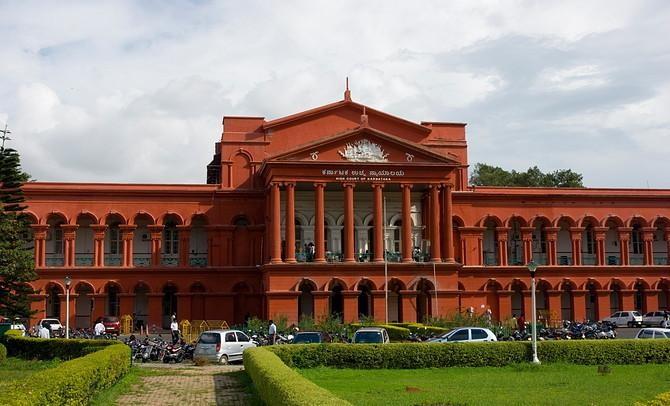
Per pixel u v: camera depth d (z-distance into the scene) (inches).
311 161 2229.3
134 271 2396.7
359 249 2417.6
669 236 2704.2
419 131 2573.8
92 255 2450.8
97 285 2378.2
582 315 2581.2
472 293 2524.6
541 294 2630.4
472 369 1213.7
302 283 2191.2
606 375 1111.6
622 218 2672.2
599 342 1278.3
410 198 2327.8
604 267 2608.3
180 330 2175.2
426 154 2287.2
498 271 2551.7
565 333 1712.6
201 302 2425.0
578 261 2628.0
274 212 2218.3
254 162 2490.2
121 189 2426.2
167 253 2501.2
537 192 2625.5
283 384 714.2
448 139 2608.3
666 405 574.2
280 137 2513.5
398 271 2225.6
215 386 1080.2
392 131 2549.2
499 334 1724.9
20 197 1956.2
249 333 1941.4
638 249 2760.8
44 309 2331.4
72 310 2358.5
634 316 2476.6
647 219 2687.0
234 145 2495.1
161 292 2411.4
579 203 2655.0
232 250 2458.2
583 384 1003.9
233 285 2436.0
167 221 2506.2
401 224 2314.2
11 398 582.9
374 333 1413.6
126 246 2417.6
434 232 2260.1
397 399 862.5
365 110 2508.6
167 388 1058.1
